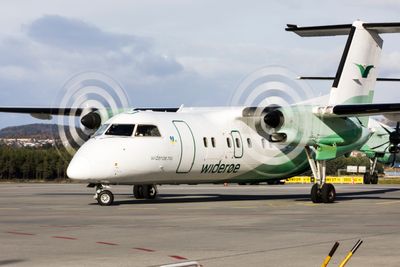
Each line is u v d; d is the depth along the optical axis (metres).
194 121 64.31
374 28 68.38
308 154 66.25
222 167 65.50
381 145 121.88
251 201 67.31
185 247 31.92
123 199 70.06
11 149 191.62
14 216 47.91
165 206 58.72
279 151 68.38
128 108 70.88
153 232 37.88
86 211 52.59
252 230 39.00
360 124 69.56
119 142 58.53
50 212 51.56
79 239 34.69
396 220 45.59
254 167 67.88
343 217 47.81
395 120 66.62
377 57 70.38
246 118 66.81
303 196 79.19
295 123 64.44
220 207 57.72
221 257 28.95
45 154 186.75
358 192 91.31
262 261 27.95
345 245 32.69
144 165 59.31
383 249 31.31
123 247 31.86
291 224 42.59
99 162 57.19
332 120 66.25
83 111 70.44
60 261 27.73
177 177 62.84
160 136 60.53
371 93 70.62
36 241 33.91
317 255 29.53
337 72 67.81
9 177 186.62
